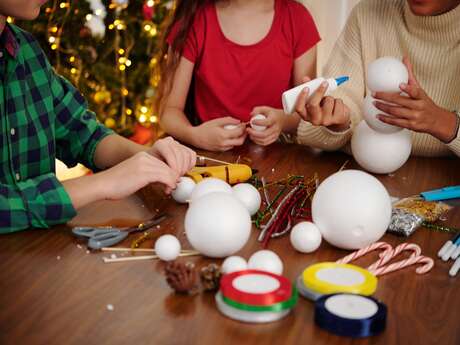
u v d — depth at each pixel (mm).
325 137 1427
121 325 752
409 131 1299
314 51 1943
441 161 1433
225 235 886
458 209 1135
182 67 1891
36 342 718
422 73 1549
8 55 1240
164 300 808
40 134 1309
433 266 912
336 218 928
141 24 3523
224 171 1201
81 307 792
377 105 1223
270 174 1309
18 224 1015
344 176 957
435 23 1476
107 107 3602
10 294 824
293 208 1086
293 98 1270
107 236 978
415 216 1037
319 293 796
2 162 1255
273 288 770
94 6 3389
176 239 920
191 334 735
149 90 3613
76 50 3428
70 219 1046
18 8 1110
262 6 1892
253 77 1898
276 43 1896
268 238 979
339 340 725
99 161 1386
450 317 781
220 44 1884
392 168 1299
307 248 938
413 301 816
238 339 726
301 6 1945
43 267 899
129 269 893
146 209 1114
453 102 1536
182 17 1874
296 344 717
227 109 1906
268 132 1508
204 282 817
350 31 1653
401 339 729
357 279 813
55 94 1372
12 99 1252
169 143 1200
